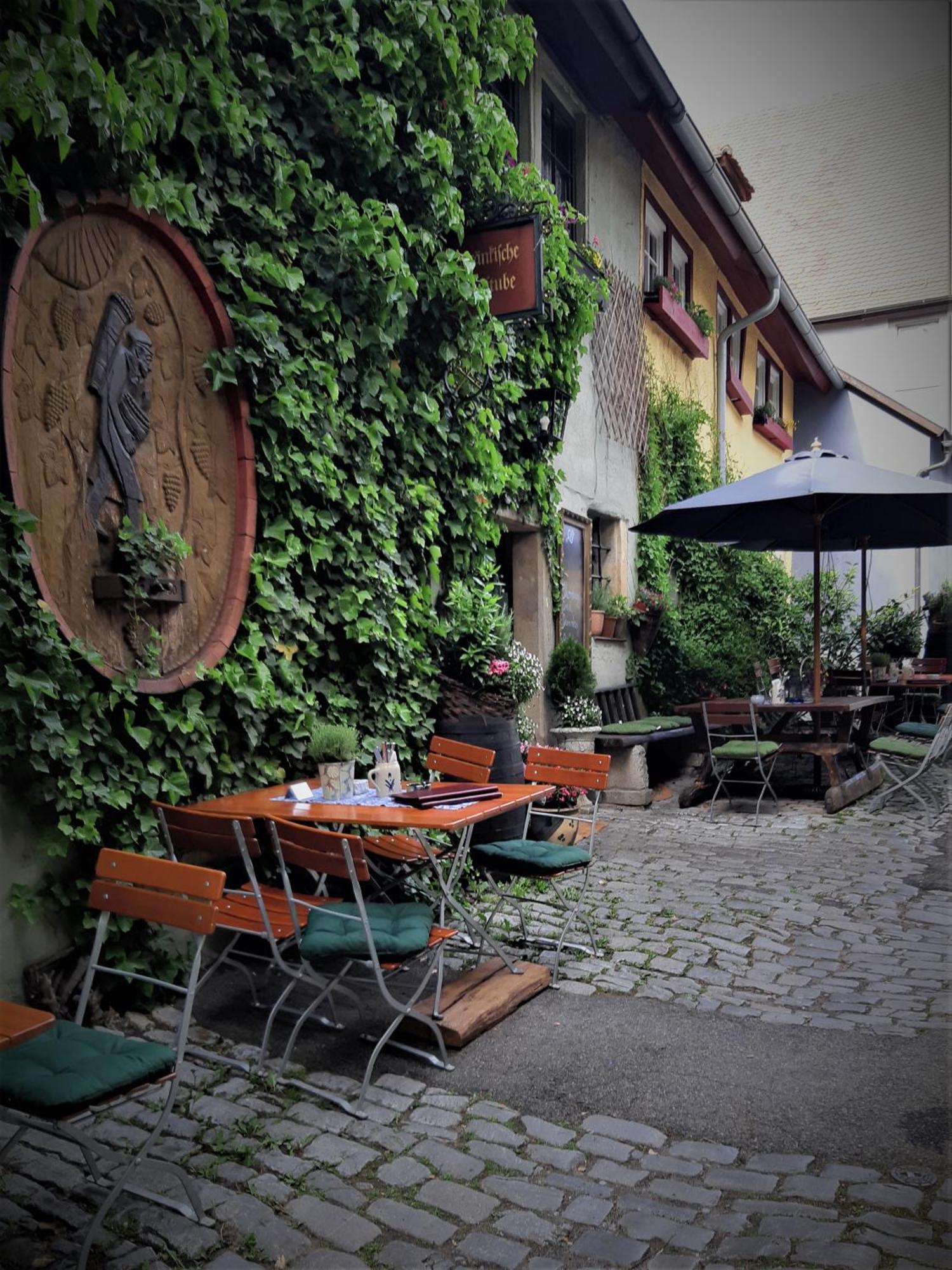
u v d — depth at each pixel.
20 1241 2.42
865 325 17.67
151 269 4.16
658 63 8.70
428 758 5.11
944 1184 2.70
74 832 3.55
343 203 5.11
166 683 4.08
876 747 8.59
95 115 3.56
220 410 4.53
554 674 8.27
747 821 8.02
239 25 4.61
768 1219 2.54
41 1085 2.25
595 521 10.31
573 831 7.04
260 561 4.70
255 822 4.54
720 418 13.45
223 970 4.38
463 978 4.19
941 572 14.27
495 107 6.29
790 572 18.20
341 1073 3.41
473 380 6.53
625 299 10.54
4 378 3.36
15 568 3.38
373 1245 2.45
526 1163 2.84
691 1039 3.72
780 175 13.07
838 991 4.23
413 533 5.87
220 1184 2.70
